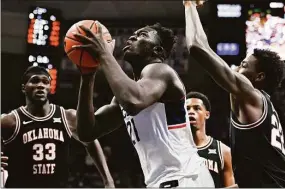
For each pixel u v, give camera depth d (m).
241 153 3.25
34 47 8.82
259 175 3.23
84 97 3.01
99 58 2.73
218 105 9.96
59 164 5.03
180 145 2.97
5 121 4.99
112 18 9.98
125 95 2.64
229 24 8.86
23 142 4.98
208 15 9.18
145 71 2.90
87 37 2.74
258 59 3.45
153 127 2.94
